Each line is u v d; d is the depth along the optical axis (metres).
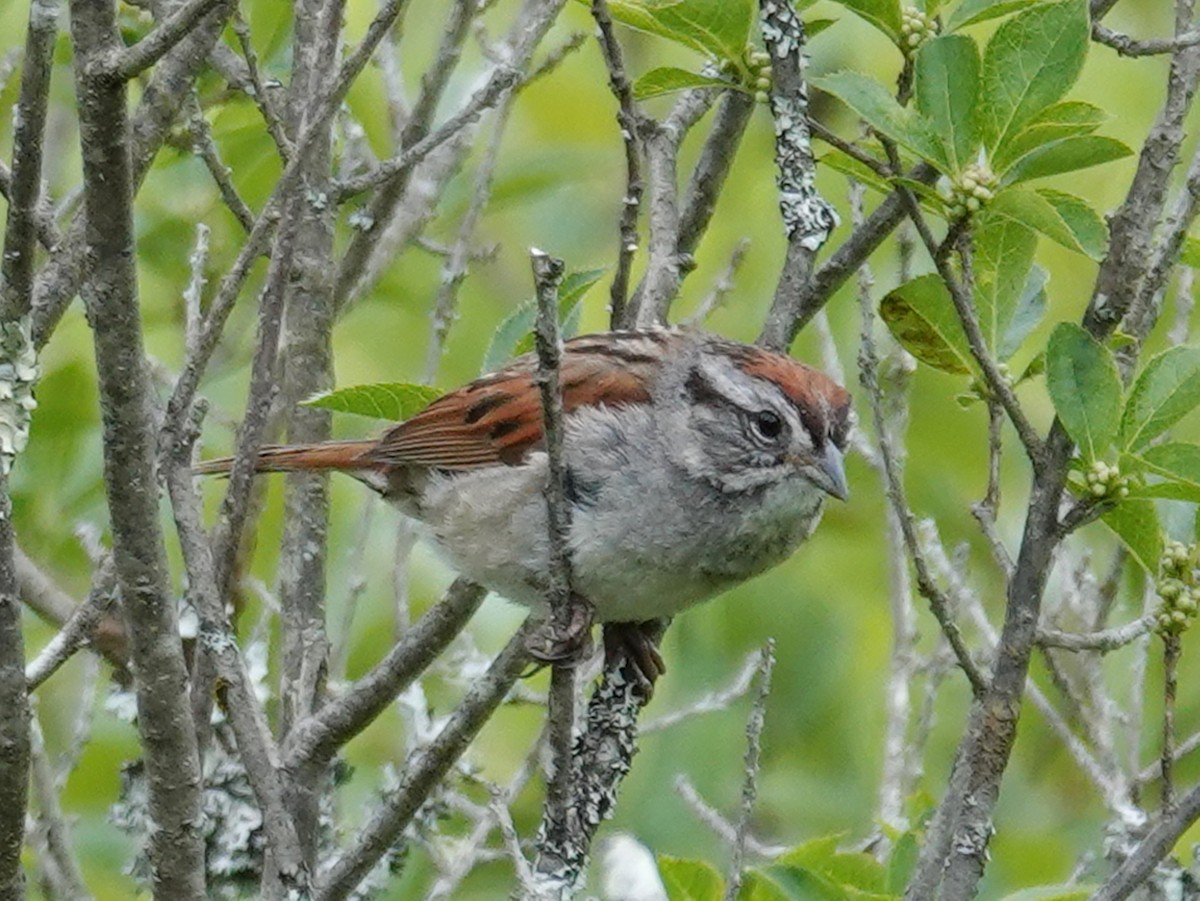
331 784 11.23
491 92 9.98
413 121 10.93
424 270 14.10
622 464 10.13
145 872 11.41
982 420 13.73
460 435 10.51
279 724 10.38
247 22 11.41
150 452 7.47
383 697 9.89
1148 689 12.80
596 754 9.09
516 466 10.38
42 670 8.73
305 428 10.59
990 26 14.30
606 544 10.09
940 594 7.49
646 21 9.22
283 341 11.01
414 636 10.03
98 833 12.24
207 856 10.80
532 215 15.37
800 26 9.01
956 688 13.43
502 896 12.70
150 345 13.18
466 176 14.09
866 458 11.14
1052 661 9.99
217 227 13.16
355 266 10.94
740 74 9.27
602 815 8.97
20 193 7.79
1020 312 8.55
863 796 13.12
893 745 10.57
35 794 11.58
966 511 13.64
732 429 10.19
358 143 12.23
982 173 7.70
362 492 13.48
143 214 13.05
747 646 13.42
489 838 13.15
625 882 9.95
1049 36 7.77
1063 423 7.30
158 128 9.67
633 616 10.32
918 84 7.83
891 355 11.77
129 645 7.84
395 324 14.21
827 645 13.35
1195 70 7.59
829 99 14.14
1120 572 10.12
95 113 7.03
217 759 10.92
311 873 9.70
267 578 12.91
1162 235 8.70
